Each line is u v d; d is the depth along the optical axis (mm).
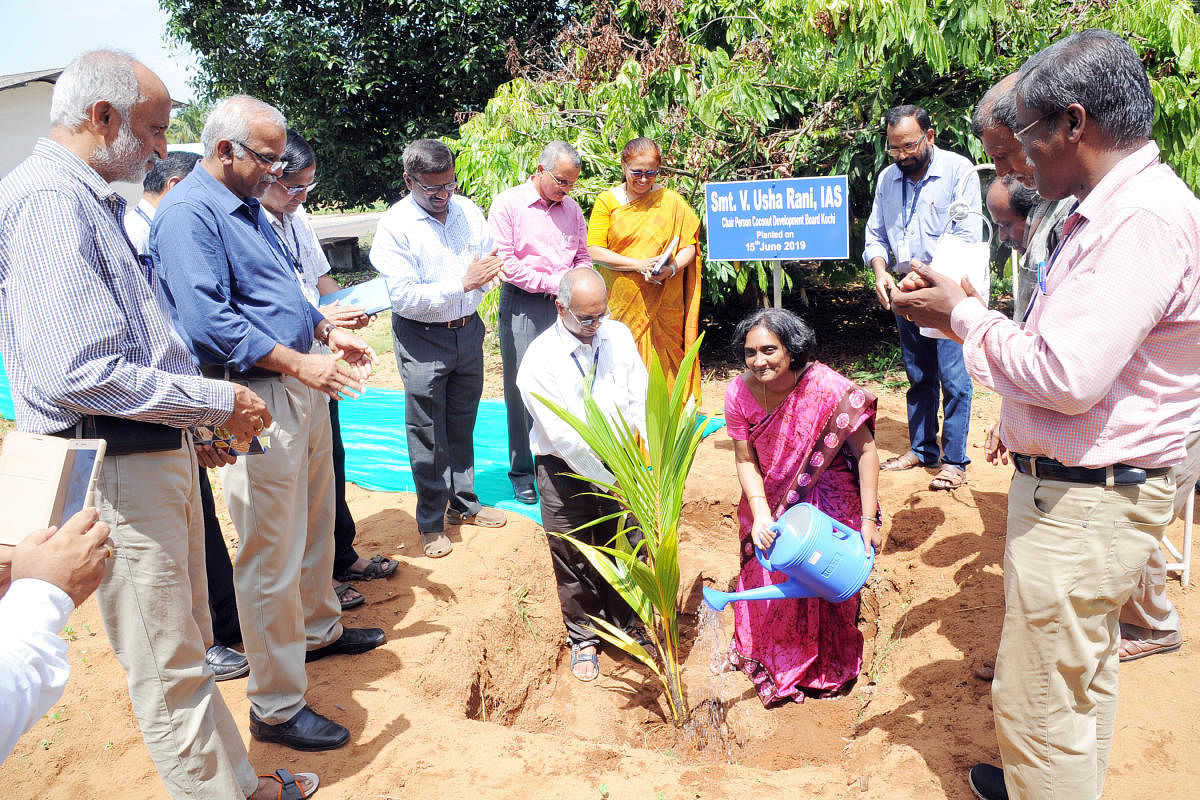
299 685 3055
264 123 2773
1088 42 1927
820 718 3684
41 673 1492
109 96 2152
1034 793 2324
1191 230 1897
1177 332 1961
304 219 4051
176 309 2775
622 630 4230
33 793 2877
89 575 1646
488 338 9062
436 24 13422
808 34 6359
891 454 5453
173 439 2328
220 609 3658
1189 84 6324
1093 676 2252
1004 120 2742
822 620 3812
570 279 3586
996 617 3668
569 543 4023
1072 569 2129
